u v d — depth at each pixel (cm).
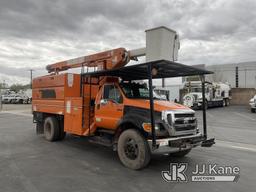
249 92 4228
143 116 618
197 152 809
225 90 3688
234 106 3797
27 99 4653
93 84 817
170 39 687
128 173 591
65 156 743
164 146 572
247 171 614
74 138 1039
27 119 1853
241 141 999
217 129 1344
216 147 886
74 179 545
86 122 794
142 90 752
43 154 765
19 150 817
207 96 2911
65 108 880
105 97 753
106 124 736
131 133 623
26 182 523
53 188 493
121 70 680
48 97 995
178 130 619
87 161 691
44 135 1028
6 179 539
